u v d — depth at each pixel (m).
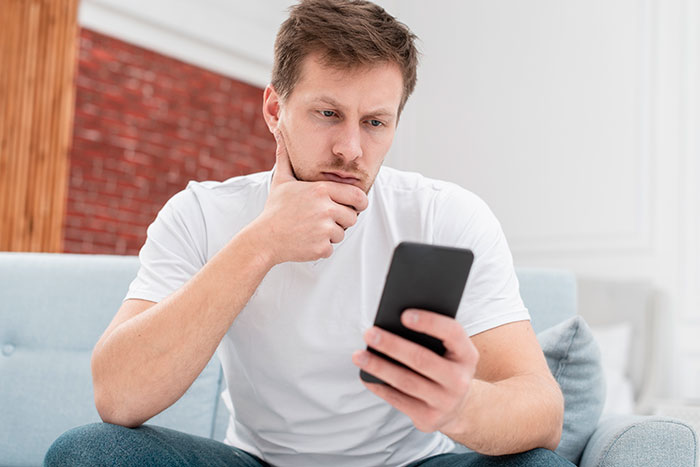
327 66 1.06
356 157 1.08
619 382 2.89
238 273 1.04
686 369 3.46
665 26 3.68
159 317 1.04
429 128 4.55
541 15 4.13
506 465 0.94
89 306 1.74
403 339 0.80
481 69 4.36
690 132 3.56
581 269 3.85
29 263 1.79
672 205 3.59
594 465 1.15
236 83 4.36
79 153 3.66
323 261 1.22
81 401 1.68
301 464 1.24
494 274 1.17
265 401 1.24
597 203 3.82
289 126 1.12
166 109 4.02
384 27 1.08
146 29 3.89
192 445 1.06
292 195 1.06
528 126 4.13
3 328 1.74
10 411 1.68
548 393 1.00
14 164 3.09
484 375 1.10
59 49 3.22
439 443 1.29
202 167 4.19
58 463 0.93
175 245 1.25
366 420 1.20
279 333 1.21
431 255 0.77
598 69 3.89
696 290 3.49
